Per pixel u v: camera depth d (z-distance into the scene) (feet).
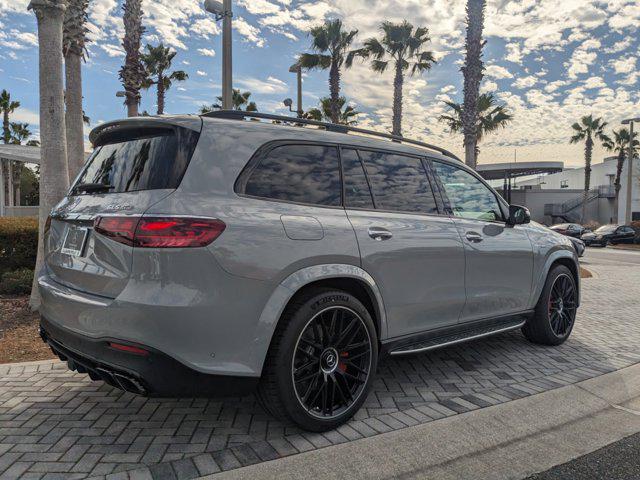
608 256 74.08
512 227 15.06
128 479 7.98
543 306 16.06
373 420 10.47
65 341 9.16
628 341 17.70
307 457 8.80
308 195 10.10
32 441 9.29
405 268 11.28
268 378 9.08
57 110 19.56
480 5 48.85
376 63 79.51
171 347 8.07
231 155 9.22
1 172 67.51
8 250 24.59
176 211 8.24
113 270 8.39
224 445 9.20
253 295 8.68
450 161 13.85
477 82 49.60
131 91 48.67
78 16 25.63
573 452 9.49
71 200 10.33
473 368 14.26
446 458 9.03
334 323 9.89
